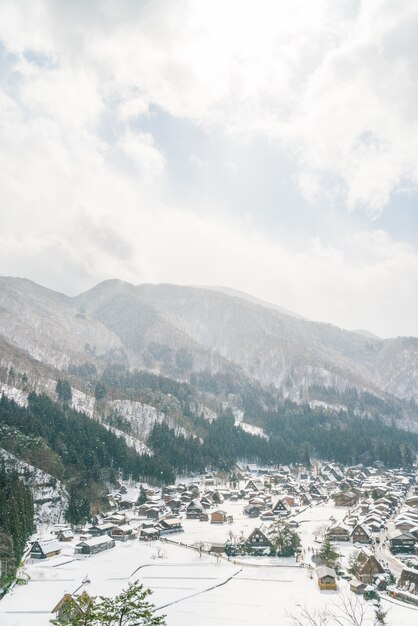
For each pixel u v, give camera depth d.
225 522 168.50
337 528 140.00
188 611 83.88
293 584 99.56
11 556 101.69
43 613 81.62
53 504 153.00
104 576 105.50
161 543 139.25
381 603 85.19
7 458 157.12
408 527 138.75
